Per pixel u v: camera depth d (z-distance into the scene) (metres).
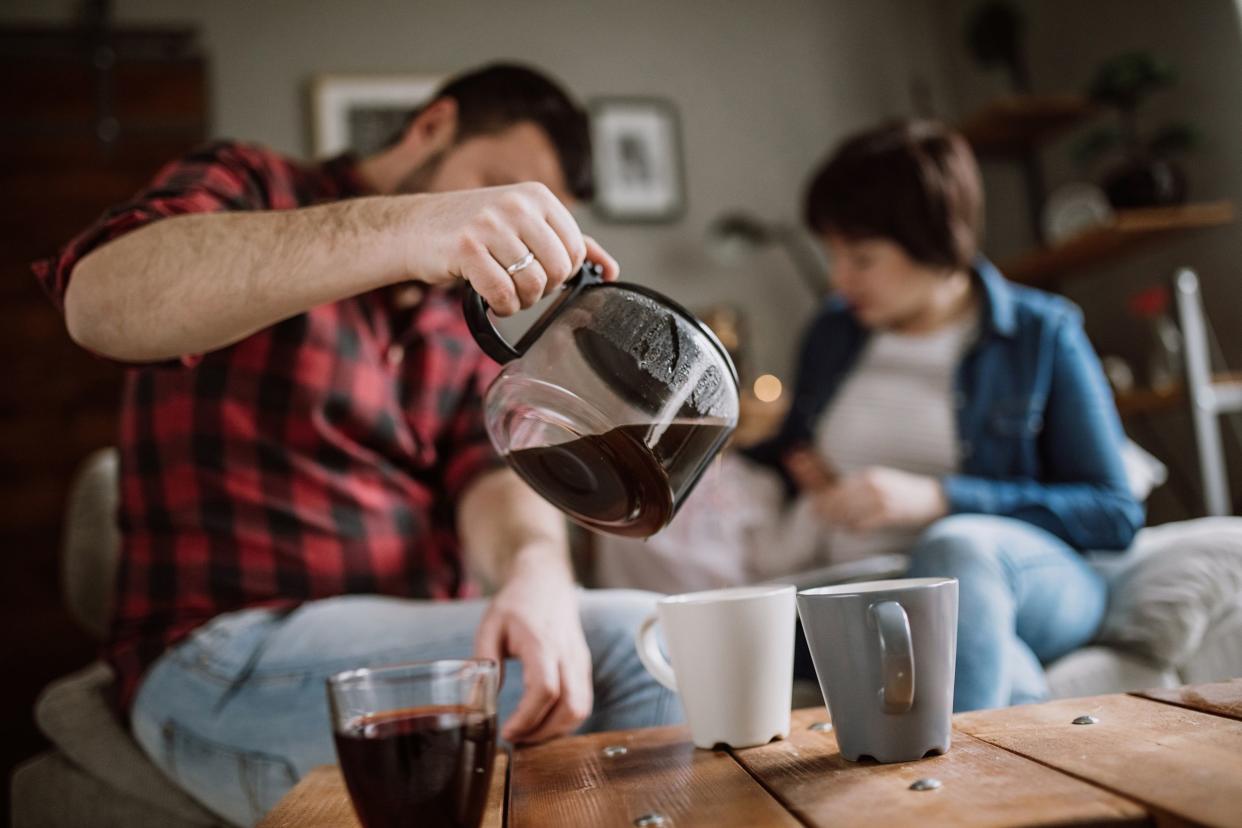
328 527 1.10
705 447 0.75
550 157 1.20
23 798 1.12
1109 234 2.70
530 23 3.45
